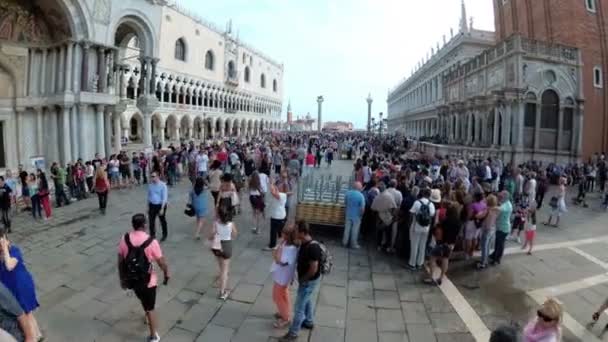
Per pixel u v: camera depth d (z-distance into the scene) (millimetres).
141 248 4785
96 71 16844
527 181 13492
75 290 6504
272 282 7145
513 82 22531
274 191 8844
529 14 30484
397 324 5848
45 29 16188
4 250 4164
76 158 16375
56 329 5301
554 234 11367
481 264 8359
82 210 12047
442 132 36875
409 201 8594
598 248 9953
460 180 11359
